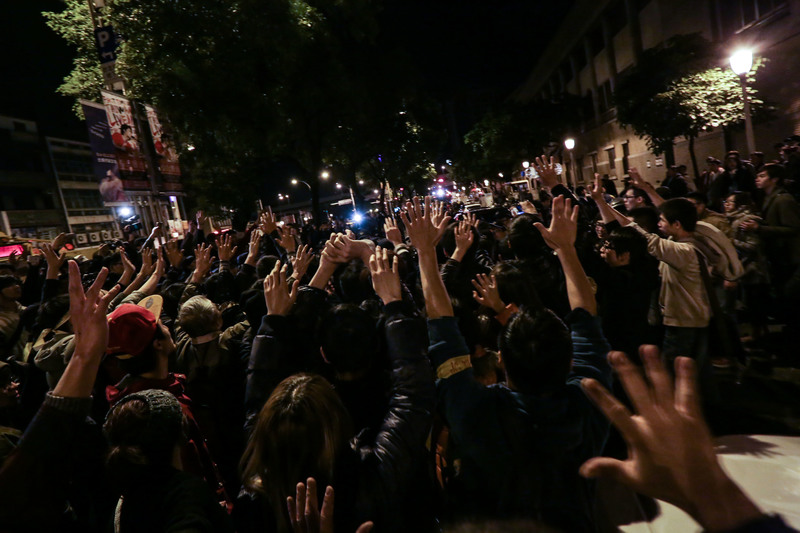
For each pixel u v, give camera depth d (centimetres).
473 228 506
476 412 186
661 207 495
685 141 2647
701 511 84
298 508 145
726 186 1048
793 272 599
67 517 235
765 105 1877
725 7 2295
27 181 4134
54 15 2903
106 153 1991
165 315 461
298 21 1995
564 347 182
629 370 93
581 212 645
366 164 3788
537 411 180
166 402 205
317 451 170
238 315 474
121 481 191
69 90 2978
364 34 2384
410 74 2720
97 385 342
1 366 309
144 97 1991
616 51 3928
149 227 2503
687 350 465
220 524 189
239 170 2181
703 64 1967
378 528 173
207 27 1888
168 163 2445
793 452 186
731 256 502
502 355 190
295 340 239
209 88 1898
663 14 2905
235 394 355
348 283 347
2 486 143
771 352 598
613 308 430
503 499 178
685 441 86
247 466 181
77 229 4575
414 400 192
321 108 2289
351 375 217
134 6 1864
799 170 988
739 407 476
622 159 3875
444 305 211
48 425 149
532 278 414
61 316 397
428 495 195
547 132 4341
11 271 691
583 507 176
